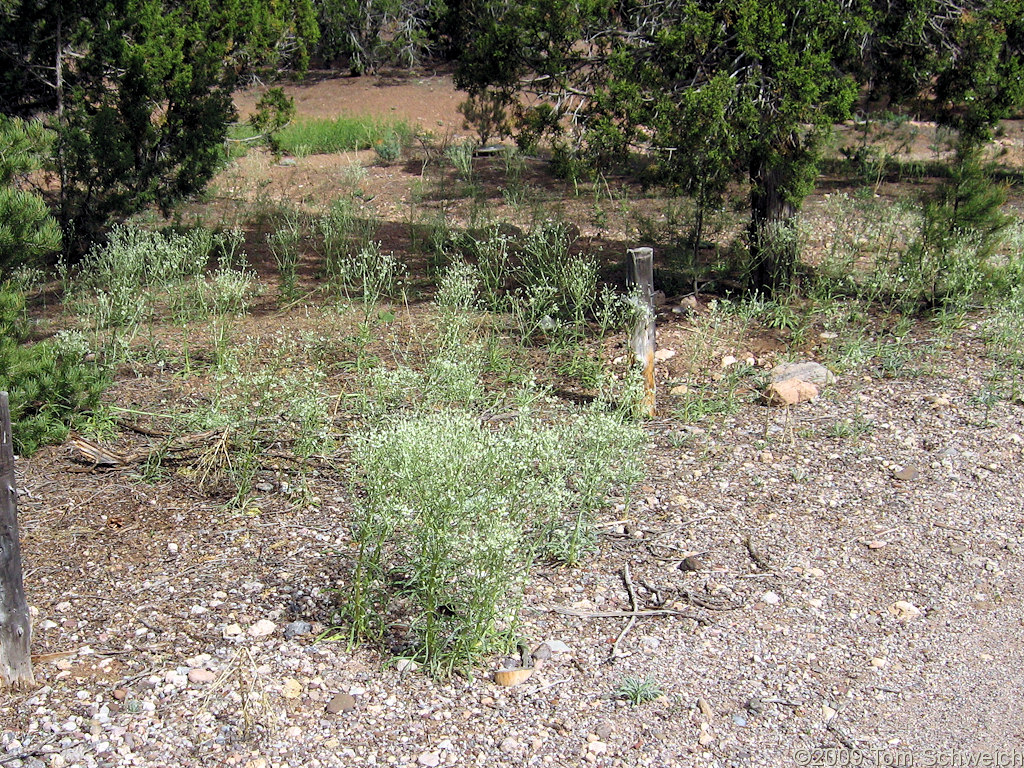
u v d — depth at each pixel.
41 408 6.14
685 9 8.06
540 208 12.68
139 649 4.02
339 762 3.41
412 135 19.42
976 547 5.05
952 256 8.86
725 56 8.36
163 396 6.89
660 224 11.92
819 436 6.46
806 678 4.00
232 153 17.03
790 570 4.82
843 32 8.23
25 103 11.30
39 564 4.68
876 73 9.14
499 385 7.30
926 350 7.92
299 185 15.40
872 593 4.64
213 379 7.22
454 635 4.06
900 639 4.28
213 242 10.80
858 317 8.61
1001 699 3.89
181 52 11.28
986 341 8.05
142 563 4.72
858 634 4.31
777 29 7.83
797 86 7.91
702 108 7.84
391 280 9.41
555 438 4.71
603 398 6.35
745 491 5.68
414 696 3.79
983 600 4.59
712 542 5.11
